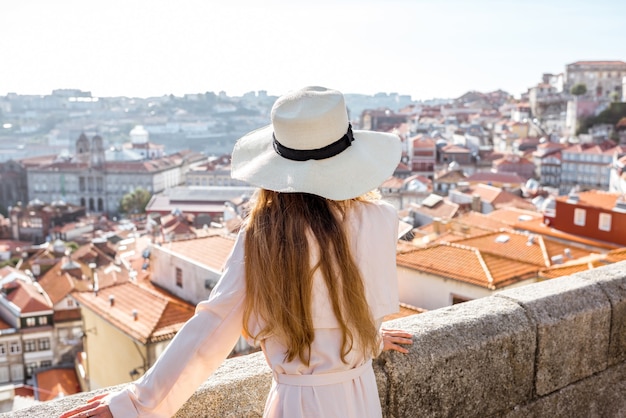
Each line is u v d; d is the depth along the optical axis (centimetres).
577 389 273
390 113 19812
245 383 196
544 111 16012
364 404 164
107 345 2153
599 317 277
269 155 164
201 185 16000
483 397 242
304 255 152
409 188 7775
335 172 157
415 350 225
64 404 179
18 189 16188
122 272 4959
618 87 15750
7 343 4556
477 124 17688
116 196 15925
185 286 2339
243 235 160
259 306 154
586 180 11756
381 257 164
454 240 2652
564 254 2367
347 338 156
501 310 255
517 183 9044
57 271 5222
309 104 157
